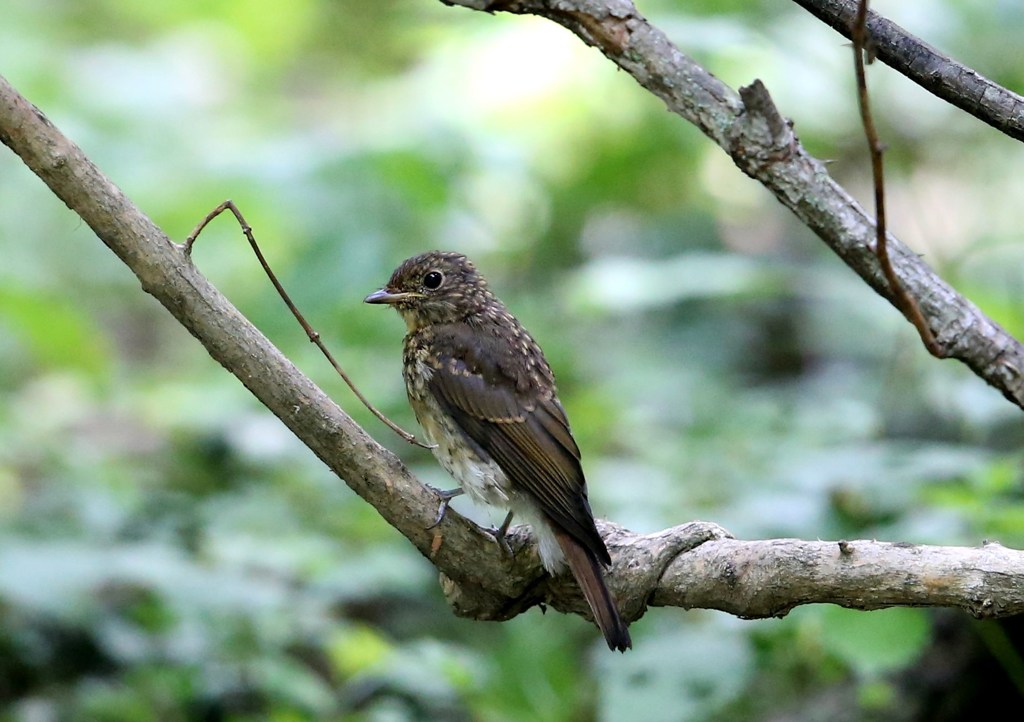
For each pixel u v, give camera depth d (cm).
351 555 1073
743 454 1080
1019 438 1051
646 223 1652
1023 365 566
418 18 1662
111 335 1806
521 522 850
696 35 1105
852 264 579
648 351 1463
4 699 992
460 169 1402
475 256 1619
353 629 1031
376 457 647
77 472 1170
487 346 831
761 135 572
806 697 1027
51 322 1239
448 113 1534
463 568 671
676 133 1584
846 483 925
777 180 576
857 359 1470
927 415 1103
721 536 643
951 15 1320
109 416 1472
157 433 1420
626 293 1171
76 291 1717
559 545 662
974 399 980
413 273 872
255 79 2027
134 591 1071
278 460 1208
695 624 1028
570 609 691
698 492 1036
